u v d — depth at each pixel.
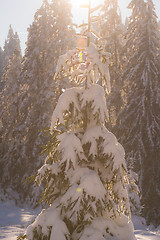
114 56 24.75
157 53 22.61
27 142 25.31
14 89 29.78
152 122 20.72
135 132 21.38
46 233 4.40
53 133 5.15
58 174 4.77
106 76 4.94
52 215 4.52
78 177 4.64
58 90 25.19
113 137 4.74
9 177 25.84
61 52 27.70
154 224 19.41
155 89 21.28
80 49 5.00
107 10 26.52
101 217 4.57
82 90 5.03
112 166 4.59
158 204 20.08
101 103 4.75
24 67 27.58
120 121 22.11
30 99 26.70
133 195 15.05
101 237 4.27
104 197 4.51
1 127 29.94
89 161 4.80
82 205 4.41
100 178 4.77
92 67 4.88
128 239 4.48
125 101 24.09
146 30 22.89
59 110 4.78
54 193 4.84
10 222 17.95
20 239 4.62
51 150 4.93
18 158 25.61
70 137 4.72
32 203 22.97
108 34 26.94
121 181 4.55
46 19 29.36
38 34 28.69
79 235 4.40
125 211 4.77
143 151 20.12
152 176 20.20
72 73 5.10
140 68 22.33
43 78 27.47
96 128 4.84
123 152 4.87
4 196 23.77
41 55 28.33
